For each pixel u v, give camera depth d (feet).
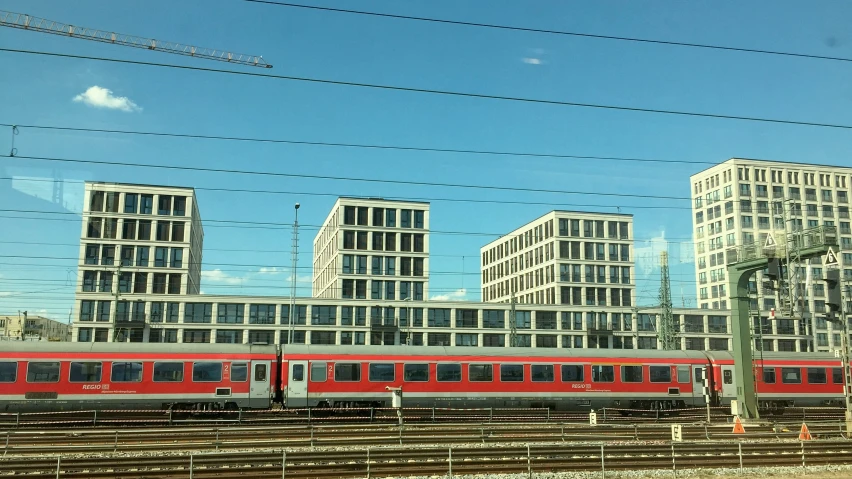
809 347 314.96
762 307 314.76
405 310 275.59
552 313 286.66
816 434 95.45
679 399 132.77
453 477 63.36
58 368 107.96
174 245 260.21
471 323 280.10
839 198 361.10
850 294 291.17
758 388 139.74
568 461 68.90
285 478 61.21
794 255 113.29
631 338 290.97
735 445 79.10
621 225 310.86
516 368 125.49
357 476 62.90
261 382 116.16
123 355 110.93
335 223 295.48
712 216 361.92
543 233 313.94
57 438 80.59
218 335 257.55
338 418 111.14
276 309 264.52
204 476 61.05
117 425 104.63
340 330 268.82
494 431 92.32
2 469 61.87
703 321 299.38
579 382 127.75
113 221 255.91
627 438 90.27
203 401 112.78
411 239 294.05
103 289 251.19
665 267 246.27
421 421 115.44
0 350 106.42
